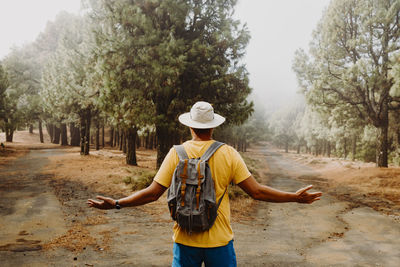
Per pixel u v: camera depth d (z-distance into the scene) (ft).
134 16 47.73
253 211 34.65
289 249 19.76
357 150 159.63
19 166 69.46
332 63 82.07
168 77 45.24
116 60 48.11
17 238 19.72
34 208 29.37
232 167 6.09
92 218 25.85
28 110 146.51
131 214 27.63
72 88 77.77
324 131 174.19
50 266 14.76
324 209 37.63
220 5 51.31
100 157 89.45
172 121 49.14
